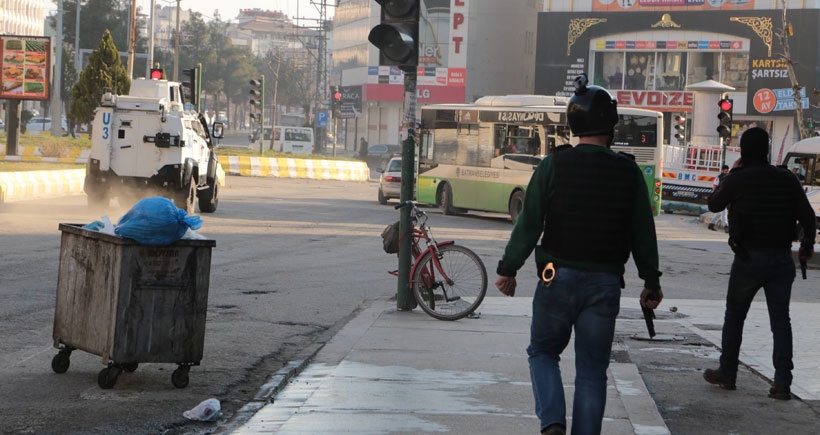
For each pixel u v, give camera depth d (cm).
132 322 850
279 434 715
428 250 1295
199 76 3962
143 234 842
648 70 7669
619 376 944
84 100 5362
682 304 1507
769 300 893
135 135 2644
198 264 862
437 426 739
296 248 2102
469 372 941
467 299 1283
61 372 911
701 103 4966
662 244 2672
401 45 1288
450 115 3494
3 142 5288
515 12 9194
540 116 3148
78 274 890
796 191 884
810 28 7181
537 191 621
